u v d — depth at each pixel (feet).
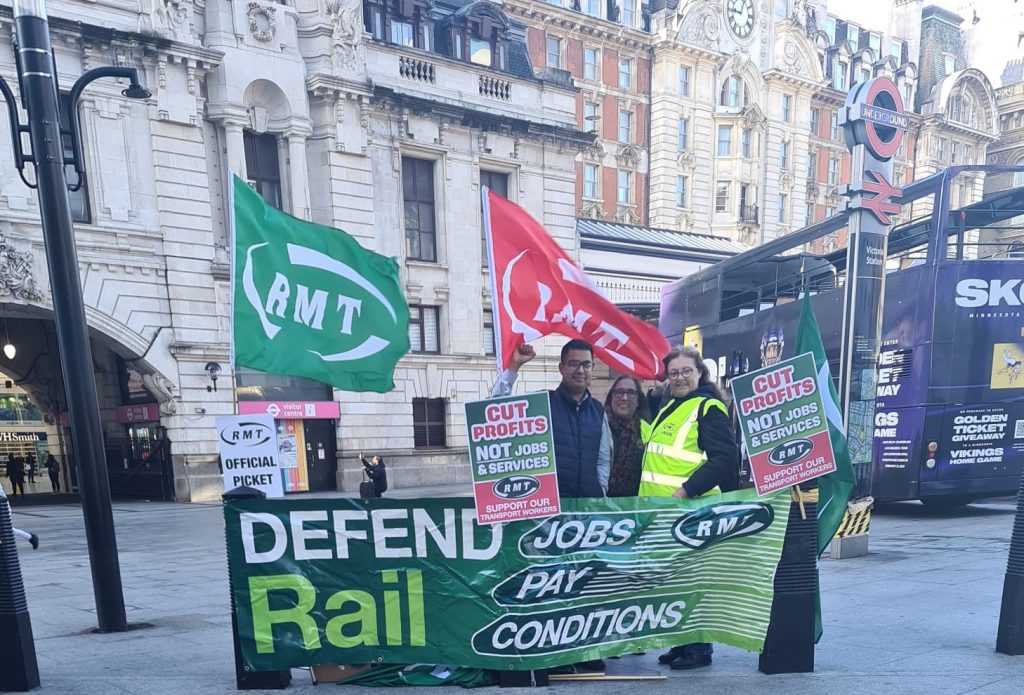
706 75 132.98
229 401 65.05
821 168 156.97
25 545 38.99
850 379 29.91
